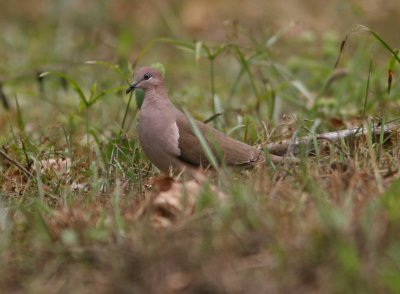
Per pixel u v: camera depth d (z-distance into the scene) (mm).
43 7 25141
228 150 11633
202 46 14305
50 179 11898
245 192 8953
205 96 17469
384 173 10031
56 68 18609
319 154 11109
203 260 8047
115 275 8039
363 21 19469
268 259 8031
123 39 20562
